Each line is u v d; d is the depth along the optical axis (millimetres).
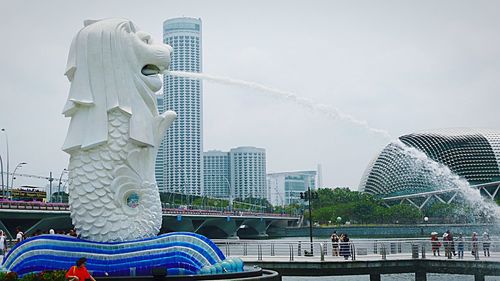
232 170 195625
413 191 121500
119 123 19000
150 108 19781
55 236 18781
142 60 19625
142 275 18312
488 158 120250
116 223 18781
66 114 19375
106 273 18297
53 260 18469
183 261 18453
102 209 18781
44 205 56719
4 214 53062
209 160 195625
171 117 20141
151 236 19391
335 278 39094
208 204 136125
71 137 19000
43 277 16859
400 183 124312
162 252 18484
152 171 19688
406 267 30312
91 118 18906
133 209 19188
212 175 194625
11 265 18812
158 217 19781
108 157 18859
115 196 18844
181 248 18578
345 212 116438
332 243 32719
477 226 90625
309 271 29406
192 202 133750
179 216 78062
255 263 30062
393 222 113062
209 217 88375
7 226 60531
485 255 31562
